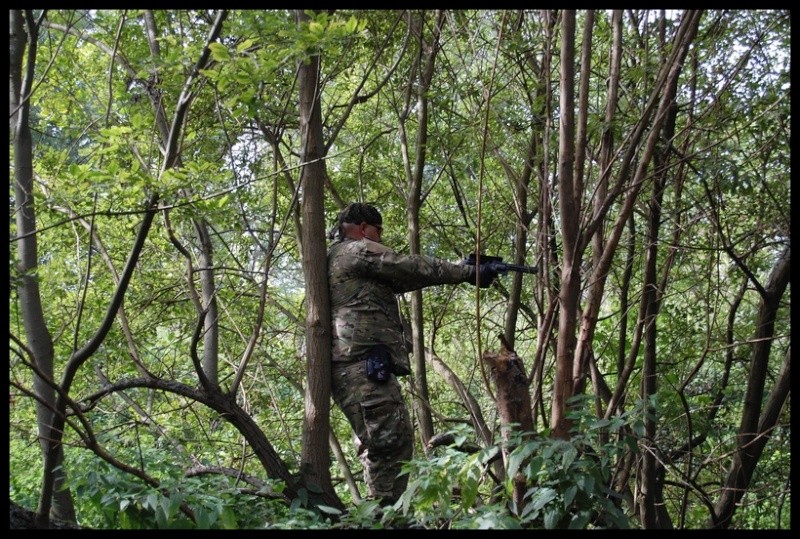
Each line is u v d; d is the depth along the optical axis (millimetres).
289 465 4352
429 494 3174
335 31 3459
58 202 3627
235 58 3463
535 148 4363
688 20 3359
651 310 4492
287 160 6113
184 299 6141
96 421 5719
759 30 3936
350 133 6270
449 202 6391
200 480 3930
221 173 3758
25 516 3406
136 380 4246
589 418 3236
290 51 3439
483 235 5930
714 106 4004
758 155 4332
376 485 4137
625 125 4277
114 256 5762
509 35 4215
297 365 6629
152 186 3412
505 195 5391
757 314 5246
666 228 5000
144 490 3641
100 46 5145
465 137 4508
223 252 5777
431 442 3723
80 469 3920
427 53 5004
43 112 5570
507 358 3393
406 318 6270
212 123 4934
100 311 5664
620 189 3453
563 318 3361
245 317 6074
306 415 4250
